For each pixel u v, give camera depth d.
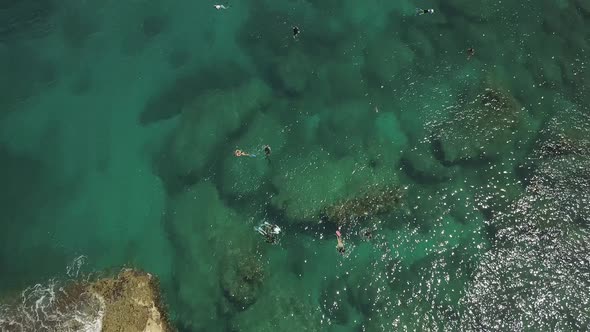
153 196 22.27
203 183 22.11
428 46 24.59
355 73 24.23
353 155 21.73
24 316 18.94
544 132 21.66
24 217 21.78
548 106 22.42
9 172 23.06
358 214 20.22
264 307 18.86
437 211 20.16
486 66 23.64
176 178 22.50
